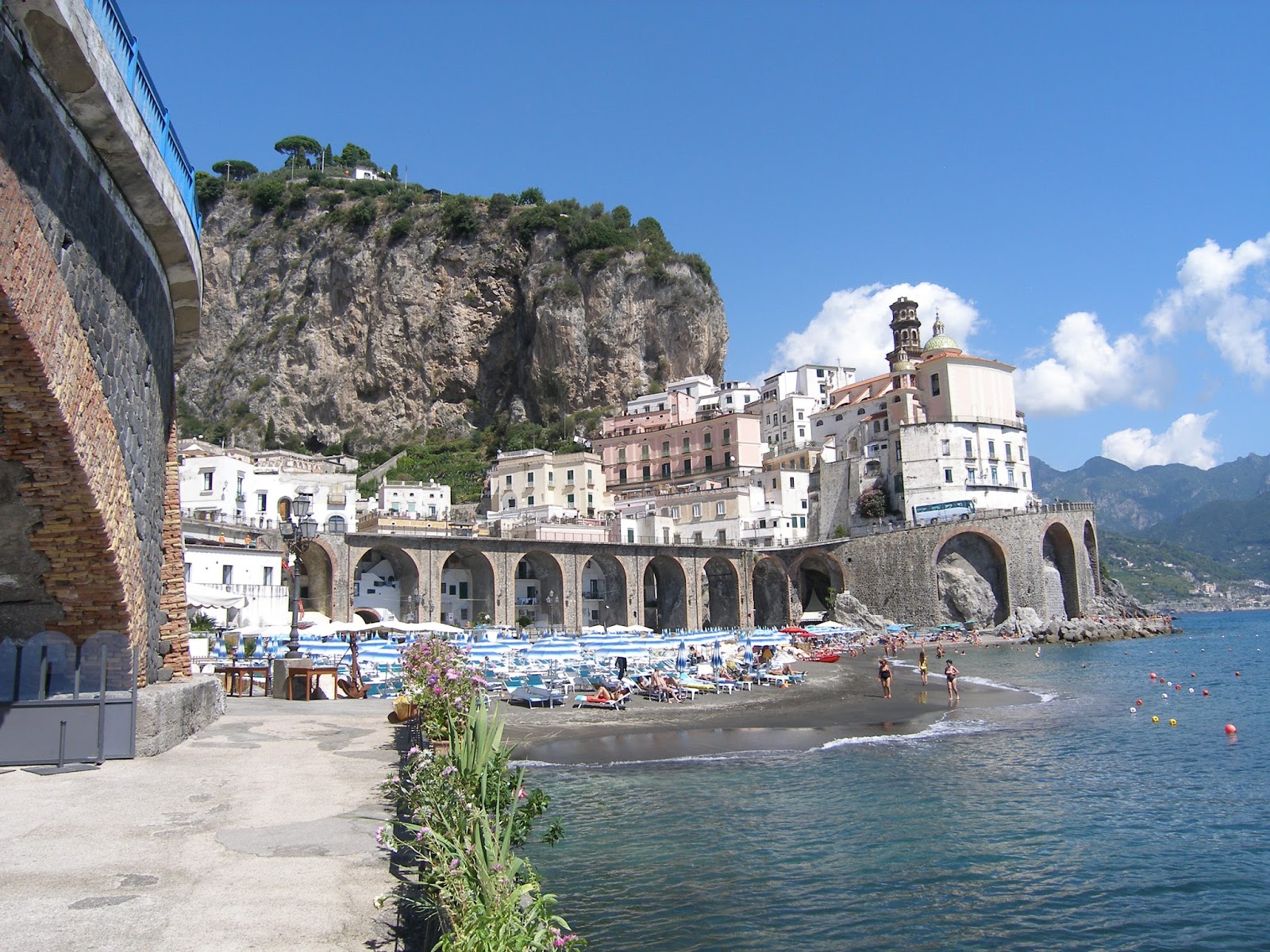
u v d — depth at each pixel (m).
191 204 20.14
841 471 116.56
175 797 13.58
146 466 18.48
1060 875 17.27
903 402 113.62
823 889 16.09
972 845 19.05
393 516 103.62
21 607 16.11
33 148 11.59
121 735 16.53
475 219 177.00
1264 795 23.92
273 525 83.31
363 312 178.62
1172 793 24.11
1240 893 16.39
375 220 183.88
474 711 11.23
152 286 18.52
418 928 8.15
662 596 105.19
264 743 19.52
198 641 49.62
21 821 11.94
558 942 6.78
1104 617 102.44
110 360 15.27
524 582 95.62
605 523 108.31
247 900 8.89
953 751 30.52
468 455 158.38
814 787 24.56
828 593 108.38
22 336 11.20
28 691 15.96
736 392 152.75
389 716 24.69
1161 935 14.54
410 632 52.03
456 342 173.50
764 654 63.97
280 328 183.75
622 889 15.82
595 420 157.00
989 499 110.12
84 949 7.52
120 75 13.70
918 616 97.62
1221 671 62.75
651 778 25.83
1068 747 31.48
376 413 174.62
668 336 173.62
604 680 45.94
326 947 7.69
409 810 11.61
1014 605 96.81
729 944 13.46
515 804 9.77
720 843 18.92
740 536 111.69
